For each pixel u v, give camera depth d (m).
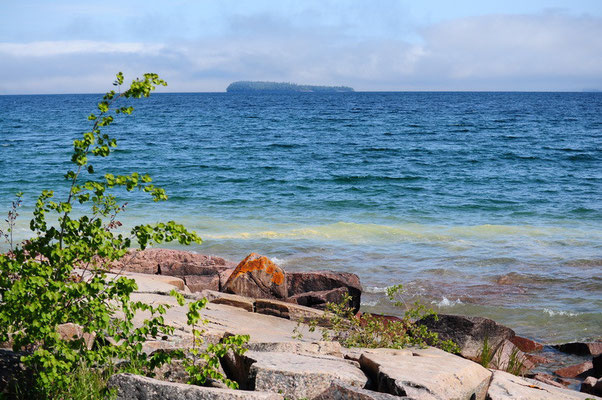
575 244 18.98
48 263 6.07
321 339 8.97
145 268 14.23
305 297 12.36
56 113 121.69
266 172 37.56
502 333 10.26
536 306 13.32
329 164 41.84
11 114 118.44
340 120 94.19
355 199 28.34
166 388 4.96
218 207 25.83
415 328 9.08
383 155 47.19
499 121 91.31
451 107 150.38
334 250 18.19
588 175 36.44
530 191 30.83
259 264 12.29
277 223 22.53
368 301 13.75
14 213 6.62
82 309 5.73
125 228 20.44
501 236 20.16
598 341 11.28
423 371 6.18
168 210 24.70
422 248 18.45
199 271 14.02
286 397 5.44
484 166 40.97
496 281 15.13
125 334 5.80
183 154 47.28
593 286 14.62
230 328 8.63
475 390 6.25
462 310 13.16
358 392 5.13
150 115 110.69
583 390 8.21
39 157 44.66
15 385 5.46
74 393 5.36
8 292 5.38
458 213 25.08
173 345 6.78
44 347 5.84
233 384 5.61
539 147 52.47
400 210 25.70
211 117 104.19
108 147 6.12
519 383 6.49
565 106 156.38
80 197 6.11
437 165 41.44
